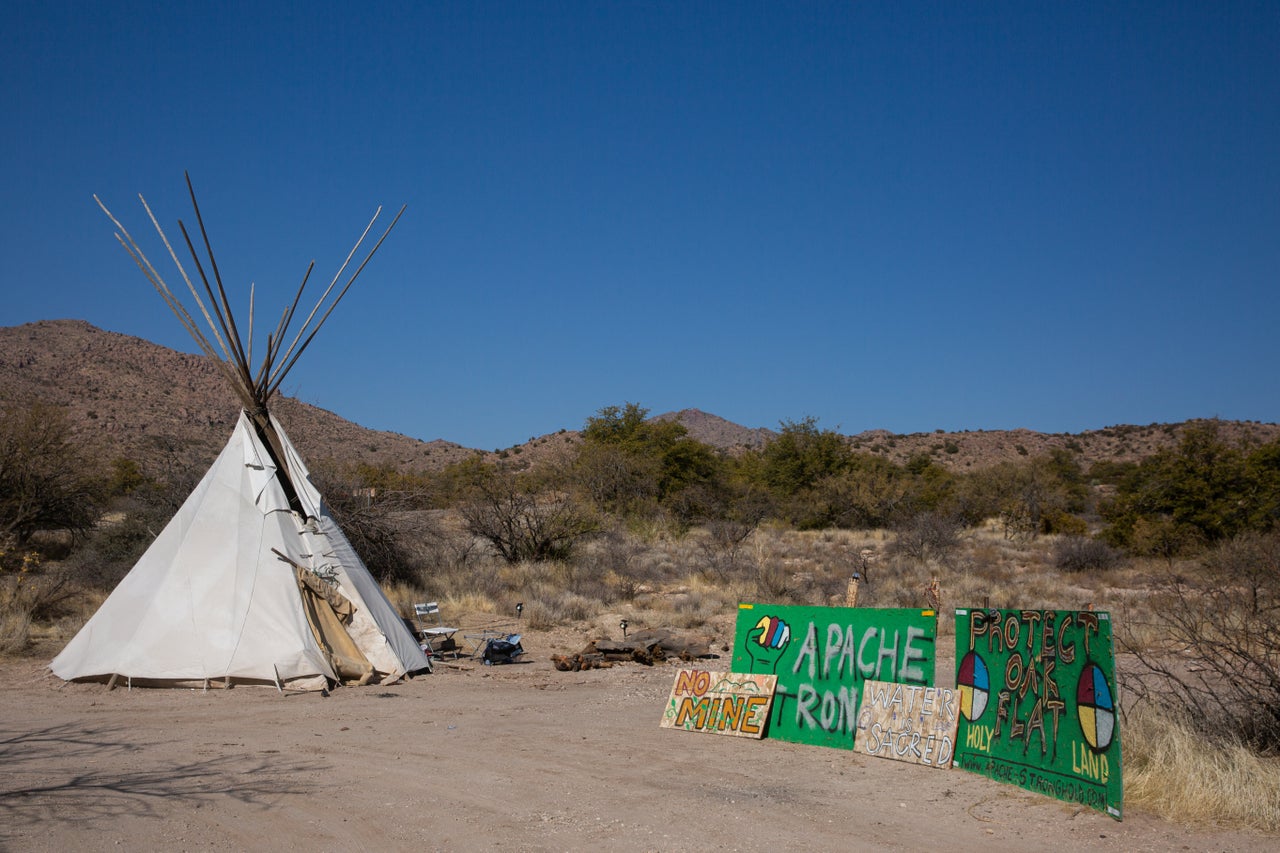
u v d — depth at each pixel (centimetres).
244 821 638
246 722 1003
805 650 977
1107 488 7119
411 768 800
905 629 913
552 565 2677
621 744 920
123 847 579
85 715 1030
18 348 8081
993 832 627
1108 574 2867
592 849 589
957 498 5069
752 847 593
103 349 8794
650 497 4616
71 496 2631
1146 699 903
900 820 655
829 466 5691
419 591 2231
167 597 1262
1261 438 8631
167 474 2384
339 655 1295
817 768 820
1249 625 973
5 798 681
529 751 879
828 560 3341
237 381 1429
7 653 1399
